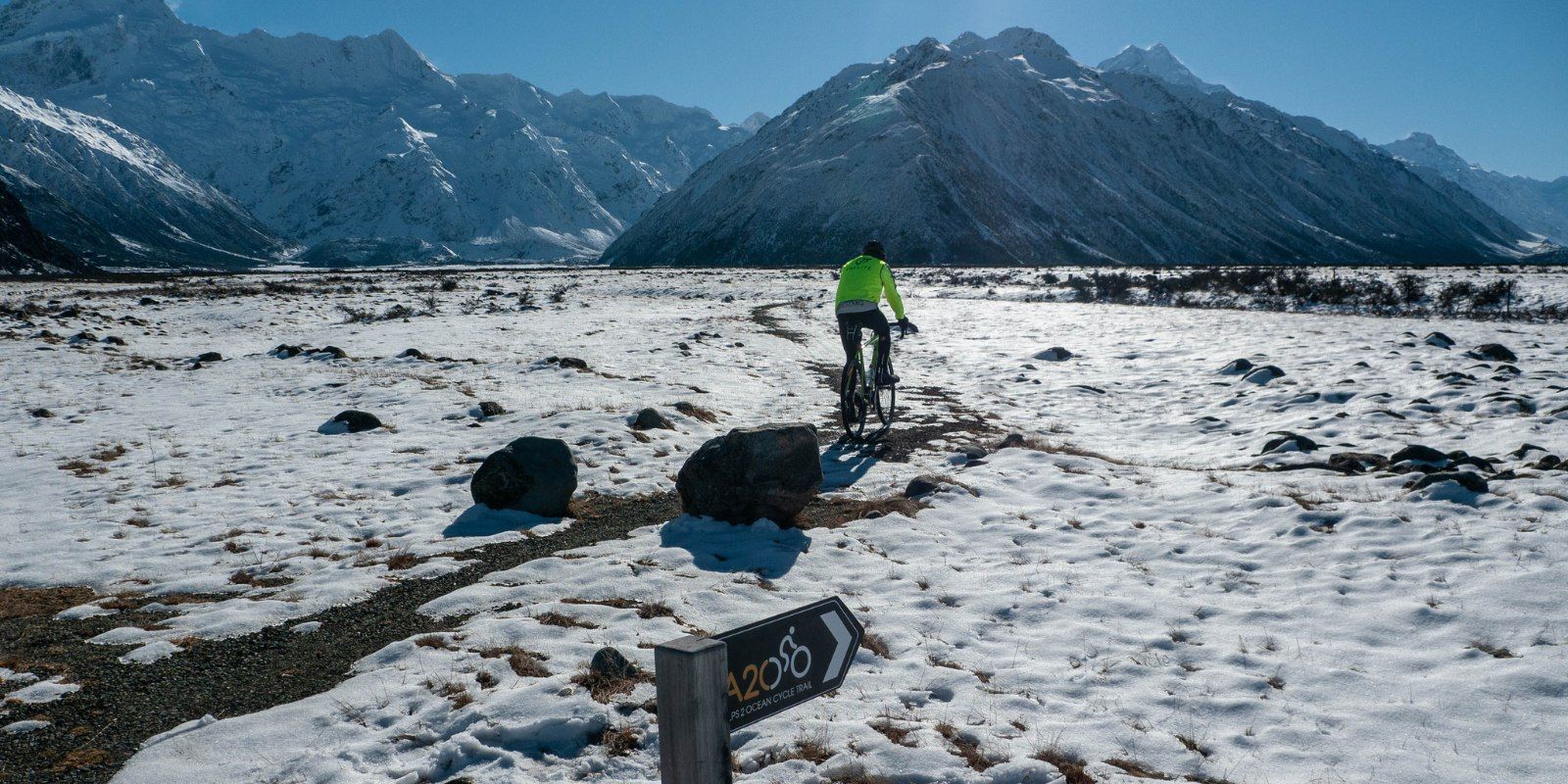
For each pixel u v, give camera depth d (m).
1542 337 22.06
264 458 10.98
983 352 22.83
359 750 4.40
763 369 19.27
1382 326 25.73
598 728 4.50
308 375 17.61
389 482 9.72
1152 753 4.33
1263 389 15.15
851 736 4.47
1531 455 9.45
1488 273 53.22
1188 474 9.52
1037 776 4.11
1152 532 7.66
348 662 5.49
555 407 13.64
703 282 64.31
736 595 6.34
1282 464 10.01
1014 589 6.50
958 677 5.12
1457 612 5.57
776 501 7.89
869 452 11.24
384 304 40.94
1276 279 45.03
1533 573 5.91
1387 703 4.67
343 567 7.19
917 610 6.14
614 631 5.67
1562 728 4.26
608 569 6.82
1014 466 10.04
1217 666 5.21
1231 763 4.23
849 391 11.45
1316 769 4.13
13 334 24.92
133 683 5.24
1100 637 5.67
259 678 5.30
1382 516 7.29
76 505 9.05
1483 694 4.62
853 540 7.59
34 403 14.93
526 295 47.94
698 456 8.21
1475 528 6.86
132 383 16.92
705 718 2.36
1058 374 18.62
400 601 6.46
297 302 41.06
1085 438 12.60
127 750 4.52
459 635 5.66
